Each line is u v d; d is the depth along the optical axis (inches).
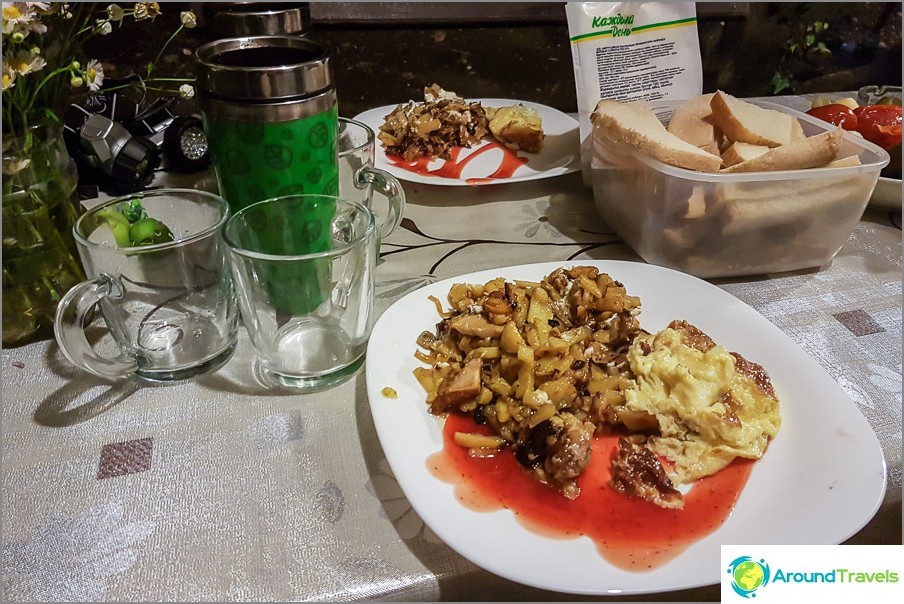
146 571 14.9
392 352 20.4
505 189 33.3
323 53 20.5
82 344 18.1
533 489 16.6
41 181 20.0
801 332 23.0
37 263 20.7
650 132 25.4
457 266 26.8
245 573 14.9
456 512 15.6
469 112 35.7
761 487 16.6
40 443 18.3
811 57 47.2
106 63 36.3
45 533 15.8
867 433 16.9
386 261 27.0
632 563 14.5
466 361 20.0
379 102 43.2
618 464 17.2
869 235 29.2
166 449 18.2
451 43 41.9
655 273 24.0
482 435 18.2
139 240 21.0
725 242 25.0
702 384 18.3
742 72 47.2
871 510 14.9
